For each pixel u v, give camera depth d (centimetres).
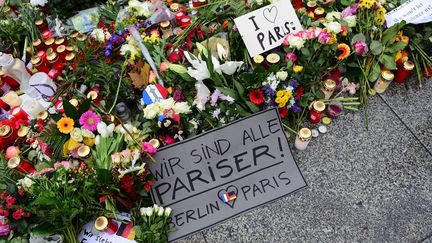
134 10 209
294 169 167
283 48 189
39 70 203
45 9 225
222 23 200
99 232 146
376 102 191
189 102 175
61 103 178
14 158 161
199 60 170
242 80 172
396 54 186
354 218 157
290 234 155
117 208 154
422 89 195
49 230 139
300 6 210
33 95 199
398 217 156
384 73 185
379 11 189
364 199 162
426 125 182
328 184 166
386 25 193
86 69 185
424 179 166
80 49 193
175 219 156
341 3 206
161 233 147
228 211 159
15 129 174
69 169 150
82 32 216
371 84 197
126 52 180
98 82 187
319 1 210
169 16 208
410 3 195
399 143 177
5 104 194
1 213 133
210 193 161
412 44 193
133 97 185
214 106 173
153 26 207
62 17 224
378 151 175
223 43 186
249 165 166
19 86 207
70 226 144
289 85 170
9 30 215
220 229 157
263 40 184
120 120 173
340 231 154
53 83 191
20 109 179
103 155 153
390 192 163
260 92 167
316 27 187
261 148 169
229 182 163
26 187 142
